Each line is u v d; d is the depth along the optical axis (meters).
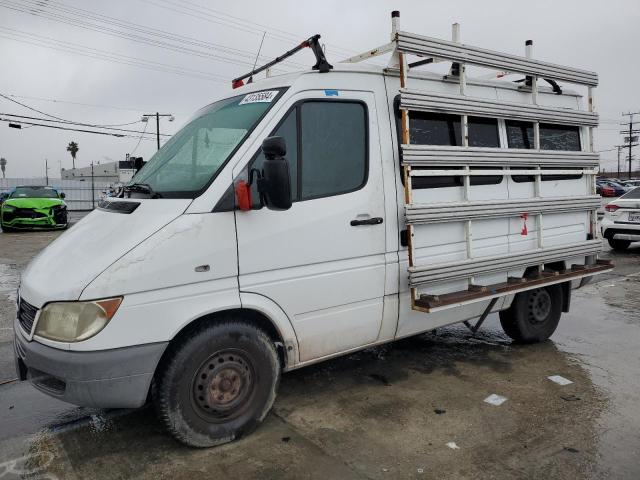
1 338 5.82
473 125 4.57
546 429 3.66
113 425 3.80
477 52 4.36
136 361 3.05
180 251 3.15
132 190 3.64
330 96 3.80
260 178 3.22
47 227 16.77
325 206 3.70
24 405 4.18
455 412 3.94
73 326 2.96
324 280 3.72
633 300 7.63
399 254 4.10
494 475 3.10
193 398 3.29
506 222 4.75
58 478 3.13
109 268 3.01
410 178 3.97
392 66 4.09
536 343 5.60
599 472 3.12
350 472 3.14
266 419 3.83
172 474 3.14
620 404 4.07
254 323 3.58
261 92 3.81
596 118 5.55
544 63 4.93
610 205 12.28
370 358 5.16
